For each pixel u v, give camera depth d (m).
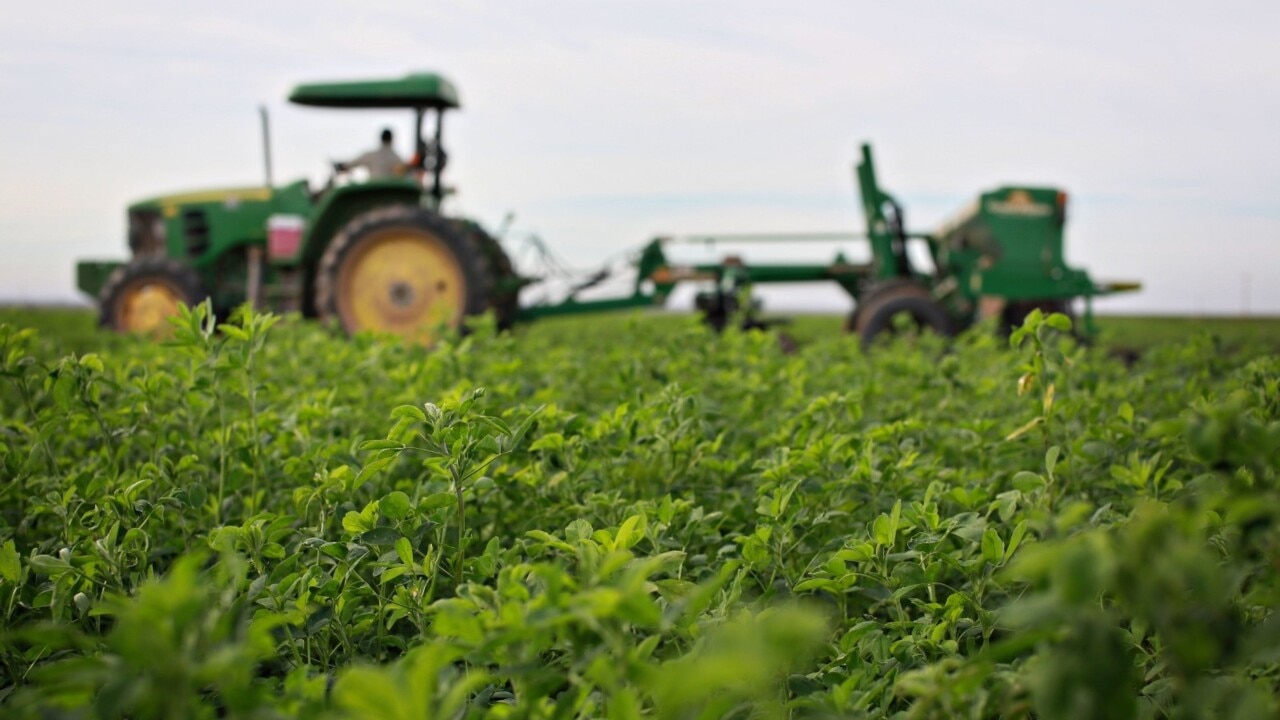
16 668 2.20
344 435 3.99
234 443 3.39
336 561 2.40
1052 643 1.26
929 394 4.88
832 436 3.02
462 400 2.15
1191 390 4.27
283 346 6.17
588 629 1.34
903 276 12.24
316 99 11.27
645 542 2.50
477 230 11.95
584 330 11.58
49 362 5.89
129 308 11.70
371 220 10.68
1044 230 11.18
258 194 11.82
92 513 2.54
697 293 11.84
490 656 1.43
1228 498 1.22
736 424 4.22
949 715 1.51
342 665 2.26
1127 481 2.69
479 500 2.96
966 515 2.27
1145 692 1.82
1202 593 1.15
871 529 2.58
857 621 2.34
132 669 1.13
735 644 1.06
